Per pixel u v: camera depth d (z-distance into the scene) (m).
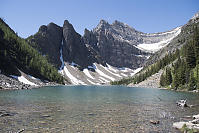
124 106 33.62
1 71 100.69
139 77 179.75
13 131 16.67
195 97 52.69
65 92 70.12
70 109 29.02
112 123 20.41
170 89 104.62
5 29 162.62
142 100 44.59
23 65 139.12
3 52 122.06
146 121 21.53
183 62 114.44
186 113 26.80
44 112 25.95
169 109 30.47
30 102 36.28
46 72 161.62
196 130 16.58
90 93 68.50
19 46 155.88
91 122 20.70
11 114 23.91
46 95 53.25
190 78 87.81
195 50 108.88
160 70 160.38
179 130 17.95
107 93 70.19
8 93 53.88
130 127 18.86
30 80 122.06
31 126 18.55
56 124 19.55
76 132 16.92
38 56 180.12
